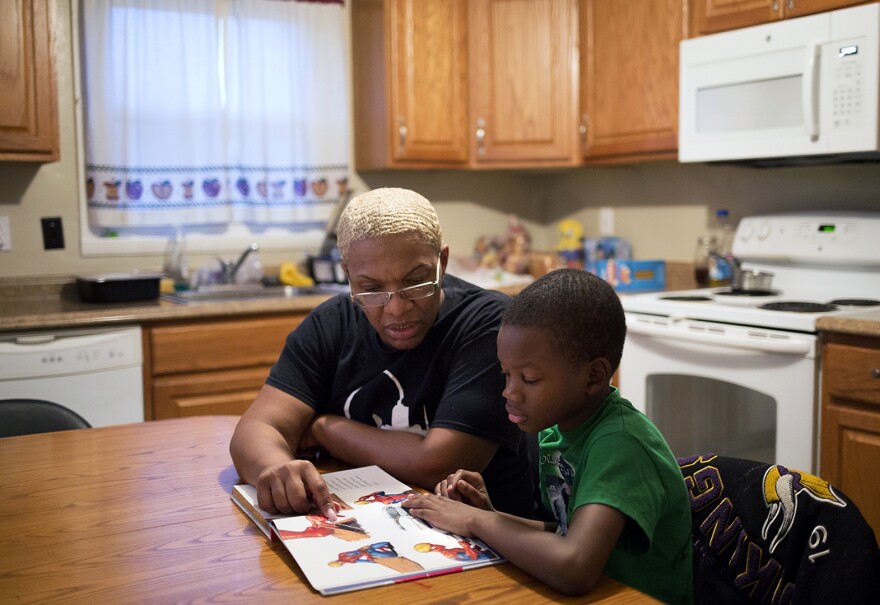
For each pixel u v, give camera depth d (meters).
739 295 2.71
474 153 3.44
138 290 2.82
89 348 2.49
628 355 2.59
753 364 2.24
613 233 3.67
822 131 2.35
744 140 2.57
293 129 3.33
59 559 0.90
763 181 3.02
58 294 2.97
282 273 3.30
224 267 3.22
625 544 0.89
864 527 0.91
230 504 1.09
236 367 2.73
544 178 4.02
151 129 3.05
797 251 2.73
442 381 1.28
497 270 3.64
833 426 2.10
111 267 3.10
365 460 1.24
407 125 3.29
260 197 3.29
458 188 3.82
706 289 2.96
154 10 3.01
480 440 1.17
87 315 2.48
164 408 2.63
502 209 3.97
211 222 3.21
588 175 3.78
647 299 2.60
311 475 1.02
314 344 1.35
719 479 1.07
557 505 1.13
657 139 2.95
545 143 3.34
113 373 2.54
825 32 2.31
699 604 1.04
